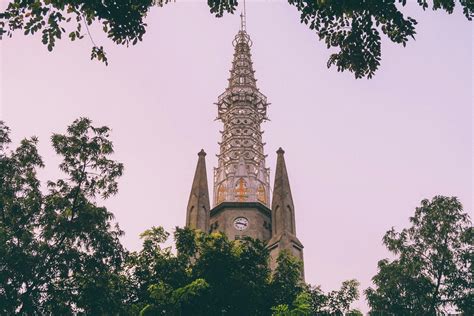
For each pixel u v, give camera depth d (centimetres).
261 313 2752
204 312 2644
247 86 8431
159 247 2983
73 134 2830
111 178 2762
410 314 3108
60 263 2445
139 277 2853
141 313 2534
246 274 2875
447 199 3359
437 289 3122
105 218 2648
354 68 1471
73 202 2648
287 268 3102
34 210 2553
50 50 1385
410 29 1397
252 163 7275
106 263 2586
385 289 3183
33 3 1346
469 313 3014
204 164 6900
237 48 9312
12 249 2386
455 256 3169
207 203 6475
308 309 2570
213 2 1464
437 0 1379
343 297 3053
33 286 2372
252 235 6138
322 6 1398
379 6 1388
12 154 2719
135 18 1438
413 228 3338
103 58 1451
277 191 6462
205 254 2905
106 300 2466
